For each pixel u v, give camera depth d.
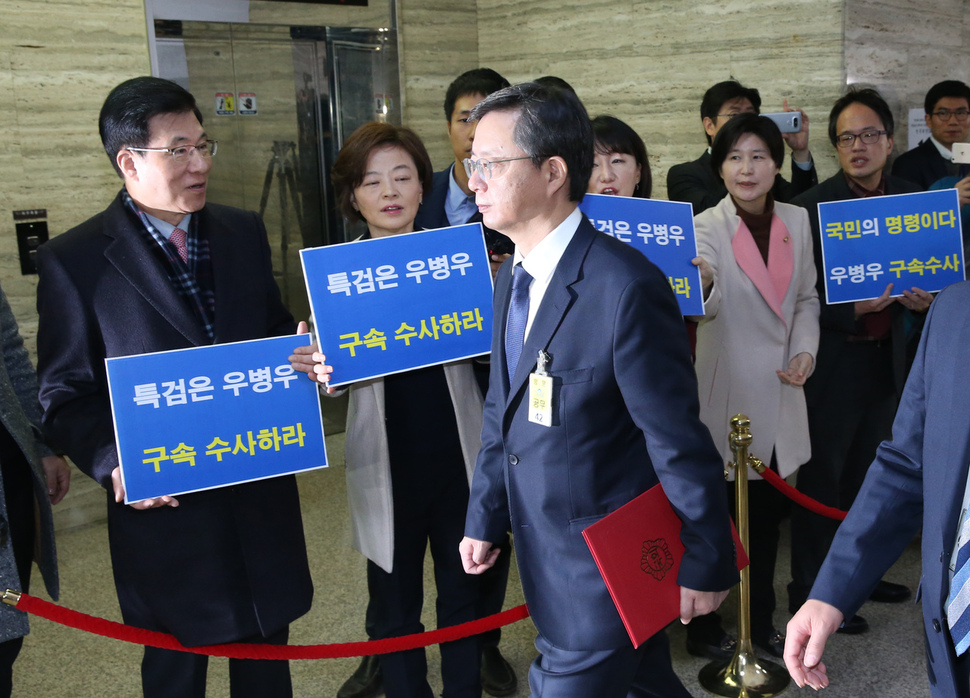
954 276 3.24
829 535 3.33
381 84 5.88
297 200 5.63
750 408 3.14
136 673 3.28
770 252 3.17
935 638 1.44
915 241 3.23
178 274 2.27
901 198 3.23
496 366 2.00
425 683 2.58
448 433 2.57
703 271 2.80
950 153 4.50
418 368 2.44
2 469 2.31
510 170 1.77
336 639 3.44
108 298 2.18
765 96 4.97
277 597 2.32
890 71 4.91
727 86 4.17
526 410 1.84
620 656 1.82
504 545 2.92
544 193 1.80
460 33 6.28
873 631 3.34
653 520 1.81
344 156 2.59
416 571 2.63
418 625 2.63
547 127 1.76
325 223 5.77
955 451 1.41
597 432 1.78
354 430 2.55
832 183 3.56
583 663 1.83
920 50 5.09
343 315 2.33
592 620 1.80
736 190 3.10
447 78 6.25
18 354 2.50
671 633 3.40
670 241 2.71
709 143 4.29
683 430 1.72
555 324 1.79
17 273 4.40
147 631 2.18
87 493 4.72
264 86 5.33
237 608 2.27
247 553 2.28
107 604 3.81
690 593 1.78
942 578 1.42
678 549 1.83
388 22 5.83
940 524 1.42
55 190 4.47
